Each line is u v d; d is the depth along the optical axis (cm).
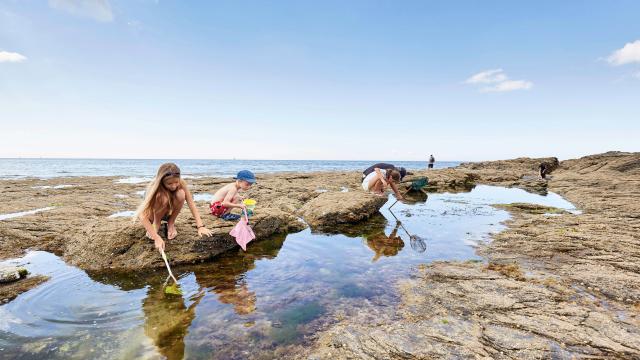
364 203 1068
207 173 5131
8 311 420
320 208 1045
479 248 718
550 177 2766
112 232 635
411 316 408
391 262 629
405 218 1083
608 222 896
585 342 344
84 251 629
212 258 663
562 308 421
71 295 473
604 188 1823
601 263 585
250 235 711
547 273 547
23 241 752
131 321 396
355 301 454
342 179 2516
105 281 532
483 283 511
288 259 653
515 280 521
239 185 750
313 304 445
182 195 601
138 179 3072
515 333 364
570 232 797
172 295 476
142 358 323
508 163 4144
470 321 393
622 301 438
